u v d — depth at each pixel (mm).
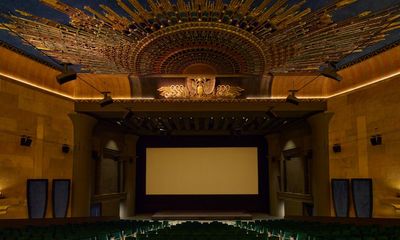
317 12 7871
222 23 8531
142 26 8672
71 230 9836
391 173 13562
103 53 9891
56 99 16094
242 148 25031
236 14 8164
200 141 25031
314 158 17547
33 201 14422
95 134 19188
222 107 16969
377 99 14312
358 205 14953
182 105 16969
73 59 10453
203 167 24812
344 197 15719
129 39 9156
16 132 13930
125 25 8578
